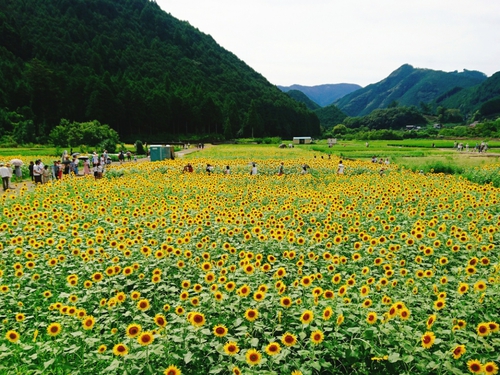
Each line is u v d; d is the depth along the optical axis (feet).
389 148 219.82
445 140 318.45
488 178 69.87
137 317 16.06
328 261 22.00
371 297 17.39
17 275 19.81
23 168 85.61
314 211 35.55
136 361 13.55
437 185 56.29
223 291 18.43
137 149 182.19
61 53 455.22
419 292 18.30
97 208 39.11
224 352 12.84
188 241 24.20
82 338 14.93
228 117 415.23
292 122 527.40
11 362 14.49
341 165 80.43
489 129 367.86
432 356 13.16
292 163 98.68
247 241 26.89
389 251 23.00
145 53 573.33
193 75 573.74
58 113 308.40
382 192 44.55
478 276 19.51
